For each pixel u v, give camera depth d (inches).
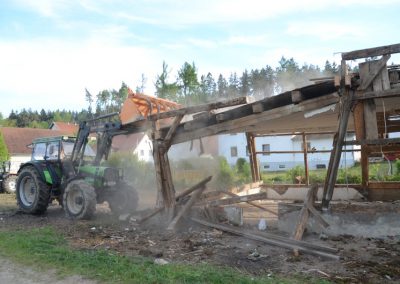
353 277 195.9
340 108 277.6
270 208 429.1
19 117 4261.8
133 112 397.1
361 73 270.5
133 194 437.4
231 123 330.3
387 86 264.5
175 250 256.7
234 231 294.5
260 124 356.8
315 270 207.9
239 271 208.8
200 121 344.2
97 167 422.6
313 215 281.9
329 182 280.8
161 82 1411.2
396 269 205.8
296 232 267.0
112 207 437.4
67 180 417.1
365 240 265.0
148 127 383.6
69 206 398.0
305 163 488.7
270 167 1478.8
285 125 403.2
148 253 248.4
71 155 435.5
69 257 237.9
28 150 1631.4
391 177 531.8
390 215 266.8
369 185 389.7
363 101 275.7
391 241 261.1
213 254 243.9
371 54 263.4
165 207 349.7
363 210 272.7
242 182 749.3
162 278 194.5
